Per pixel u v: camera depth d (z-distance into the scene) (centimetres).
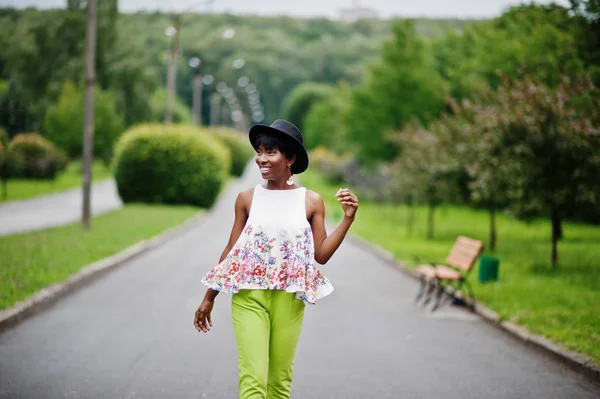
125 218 2567
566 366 689
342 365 680
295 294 388
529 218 1469
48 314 903
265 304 382
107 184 5328
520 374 657
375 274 1399
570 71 1686
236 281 381
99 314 911
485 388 607
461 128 1906
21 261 1254
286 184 399
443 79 3975
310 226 393
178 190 3388
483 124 1480
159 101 8844
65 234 1869
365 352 737
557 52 1800
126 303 996
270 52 14612
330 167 5938
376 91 3953
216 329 834
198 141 3412
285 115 12719
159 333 804
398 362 696
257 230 385
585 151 1343
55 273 1145
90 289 1112
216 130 6594
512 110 1401
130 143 3375
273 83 14400
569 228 2794
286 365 393
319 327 867
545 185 1391
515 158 1384
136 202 3422
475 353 741
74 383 595
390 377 638
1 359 672
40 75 5209
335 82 14512
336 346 763
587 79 1345
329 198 4628
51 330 807
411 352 741
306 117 11762
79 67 5434
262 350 371
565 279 1277
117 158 3391
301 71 14612
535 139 1352
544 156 1366
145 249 1717
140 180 3372
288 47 14950
